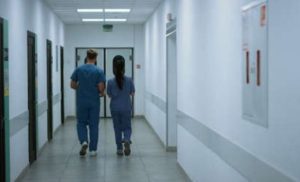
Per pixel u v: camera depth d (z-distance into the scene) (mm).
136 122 12117
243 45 3141
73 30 12773
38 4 7562
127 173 6031
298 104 2238
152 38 10344
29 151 6504
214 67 4074
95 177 5805
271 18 2588
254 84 2904
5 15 4984
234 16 3385
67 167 6410
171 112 7621
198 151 4883
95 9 9625
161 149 7910
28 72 6543
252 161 2957
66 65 12766
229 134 3549
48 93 8812
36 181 5613
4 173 4801
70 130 10422
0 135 4711
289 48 2338
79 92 7086
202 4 4621
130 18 11453
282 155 2455
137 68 12977
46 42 8562
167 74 7570
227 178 3629
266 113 2688
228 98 3574
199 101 4793
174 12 6762
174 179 5723
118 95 7148
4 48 4816
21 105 5844
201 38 4680
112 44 12898
